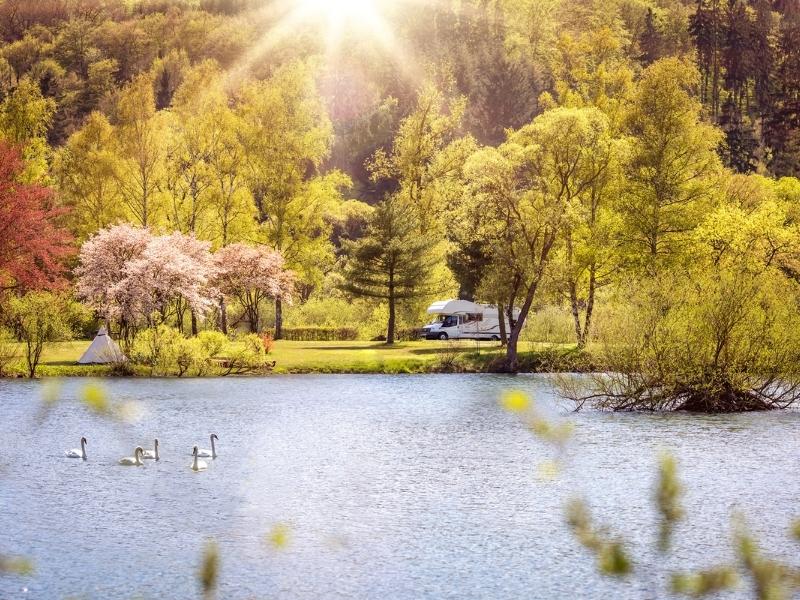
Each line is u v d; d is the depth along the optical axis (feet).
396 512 80.59
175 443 115.34
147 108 264.93
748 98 644.69
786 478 93.04
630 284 183.21
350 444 116.26
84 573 62.75
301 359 221.66
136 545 69.67
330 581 61.41
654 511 80.02
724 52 647.56
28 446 111.96
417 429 129.39
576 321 236.43
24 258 197.88
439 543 70.79
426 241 273.13
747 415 144.46
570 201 217.15
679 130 240.73
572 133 214.07
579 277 237.66
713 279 156.35
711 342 149.89
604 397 156.97
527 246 221.05
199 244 231.09
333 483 92.27
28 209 201.57
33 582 60.64
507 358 220.02
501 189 213.66
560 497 85.97
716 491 86.89
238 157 275.18
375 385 187.73
